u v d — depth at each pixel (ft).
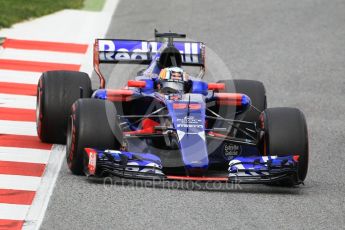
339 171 134.72
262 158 117.29
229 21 229.66
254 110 142.31
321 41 218.79
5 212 108.78
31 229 102.99
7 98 167.43
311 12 240.53
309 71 198.18
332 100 180.14
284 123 121.39
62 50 200.75
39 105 139.54
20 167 127.75
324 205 115.03
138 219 105.70
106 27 220.02
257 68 197.98
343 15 238.48
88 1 245.65
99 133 118.62
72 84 139.03
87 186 117.70
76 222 104.58
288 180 119.75
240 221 106.63
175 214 107.86
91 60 196.03
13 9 226.38
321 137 155.53
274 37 219.61
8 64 188.44
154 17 230.89
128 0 248.52
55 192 115.03
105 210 108.58
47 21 221.05
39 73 184.75
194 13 235.61
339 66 202.49
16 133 146.92
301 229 105.29
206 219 106.73
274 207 112.88
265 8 242.37
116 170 114.32
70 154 121.60
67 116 137.80
